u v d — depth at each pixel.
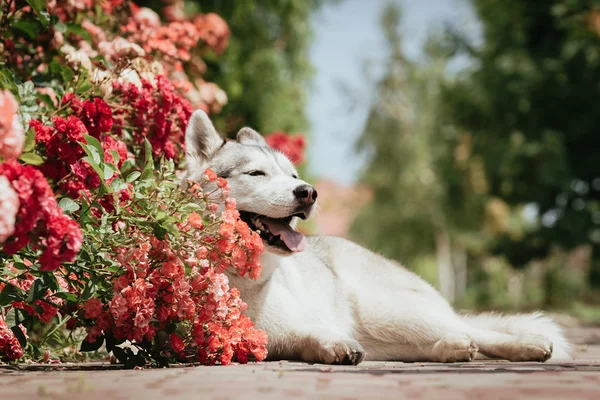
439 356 4.90
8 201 3.04
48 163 4.18
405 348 5.21
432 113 42.00
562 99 22.80
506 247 24.47
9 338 4.40
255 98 13.00
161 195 4.18
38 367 4.30
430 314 5.18
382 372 3.66
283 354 4.75
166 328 4.18
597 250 23.61
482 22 24.91
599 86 21.89
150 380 3.32
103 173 3.98
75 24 5.97
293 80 14.65
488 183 24.41
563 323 14.49
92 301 4.05
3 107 3.14
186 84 6.67
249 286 4.71
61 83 5.97
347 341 4.32
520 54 23.17
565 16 21.86
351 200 46.06
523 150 22.41
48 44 6.13
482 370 3.80
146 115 5.45
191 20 9.16
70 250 3.36
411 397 2.77
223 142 5.27
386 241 45.34
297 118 14.38
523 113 22.98
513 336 4.93
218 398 2.73
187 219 4.07
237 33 12.71
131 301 3.96
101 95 5.35
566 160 22.55
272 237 4.89
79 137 4.14
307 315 4.85
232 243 4.18
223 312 4.21
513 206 24.70
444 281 44.41
